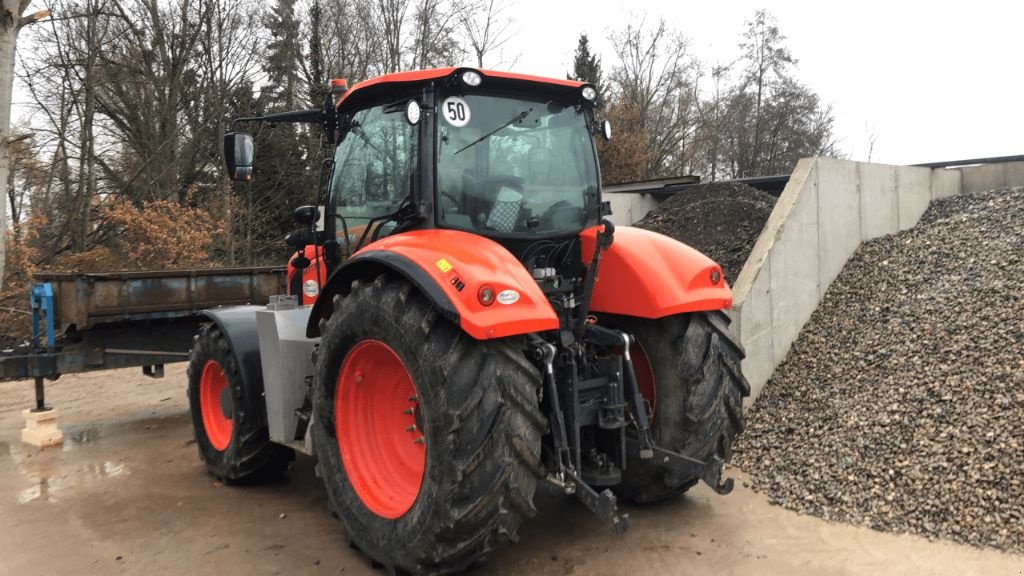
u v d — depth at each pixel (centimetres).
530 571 322
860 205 724
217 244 1711
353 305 322
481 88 351
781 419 500
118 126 1792
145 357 614
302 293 473
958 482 370
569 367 317
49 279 583
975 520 345
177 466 506
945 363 484
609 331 338
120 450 550
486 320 271
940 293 585
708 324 369
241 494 443
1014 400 414
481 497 272
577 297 370
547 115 371
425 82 337
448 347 282
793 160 3694
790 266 604
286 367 396
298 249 455
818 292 652
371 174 377
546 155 367
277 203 2102
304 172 2122
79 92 1557
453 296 276
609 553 339
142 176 1734
